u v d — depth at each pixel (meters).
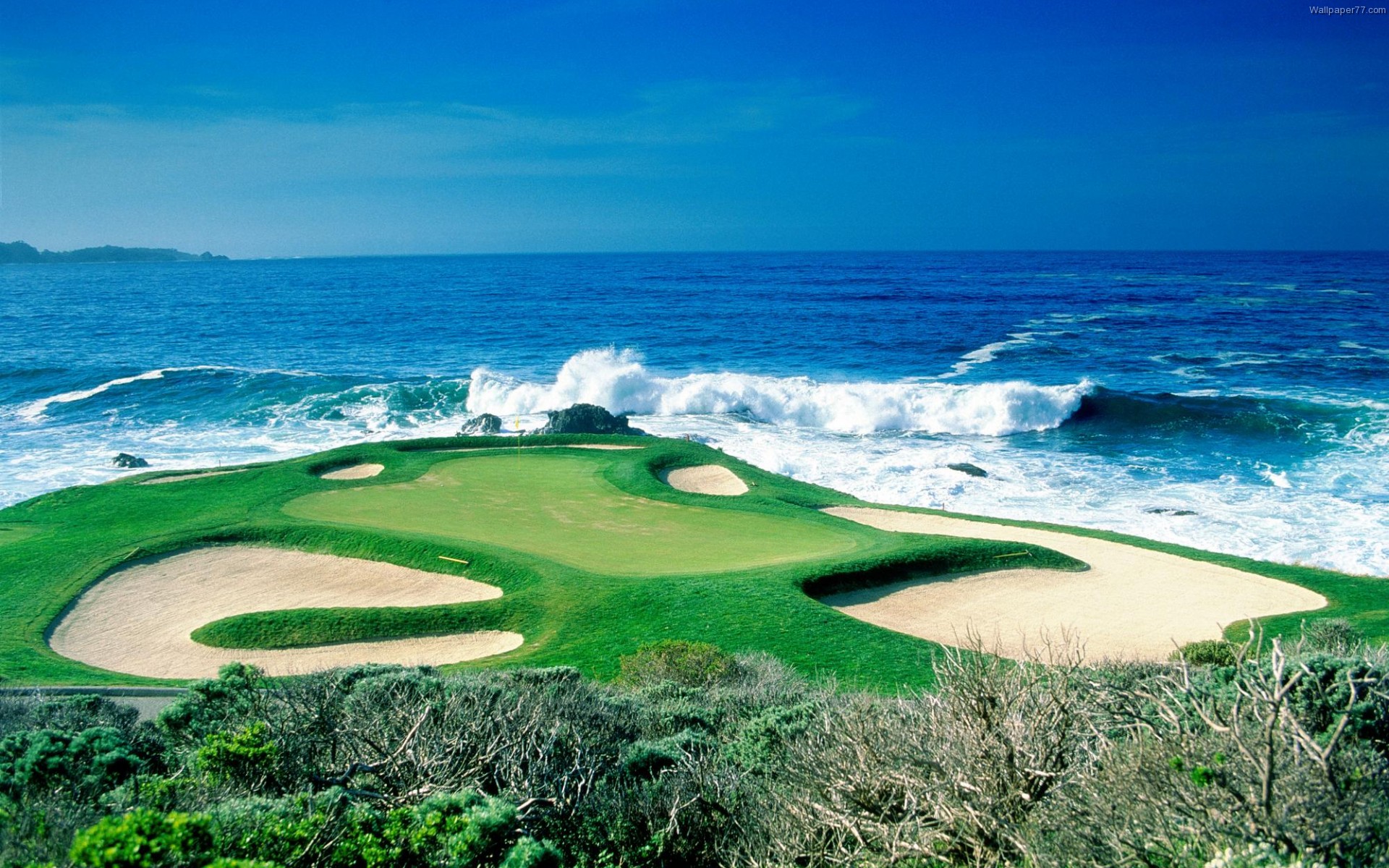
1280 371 64.62
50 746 8.33
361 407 56.31
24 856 5.99
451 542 25.78
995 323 95.31
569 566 24.44
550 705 10.45
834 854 6.23
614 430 48.69
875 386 55.97
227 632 21.09
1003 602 23.72
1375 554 29.31
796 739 8.70
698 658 16.66
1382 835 4.71
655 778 8.30
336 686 11.65
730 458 38.19
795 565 24.69
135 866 4.52
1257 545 30.53
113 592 23.72
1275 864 4.43
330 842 5.85
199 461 43.72
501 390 57.19
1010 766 5.96
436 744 8.21
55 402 56.50
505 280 198.75
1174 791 4.93
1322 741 5.96
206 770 7.68
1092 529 30.28
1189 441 46.94
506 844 5.93
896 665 18.94
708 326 95.88
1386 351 72.56
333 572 24.97
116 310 119.19
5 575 24.27
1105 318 98.88
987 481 39.84
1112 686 7.13
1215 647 16.58
